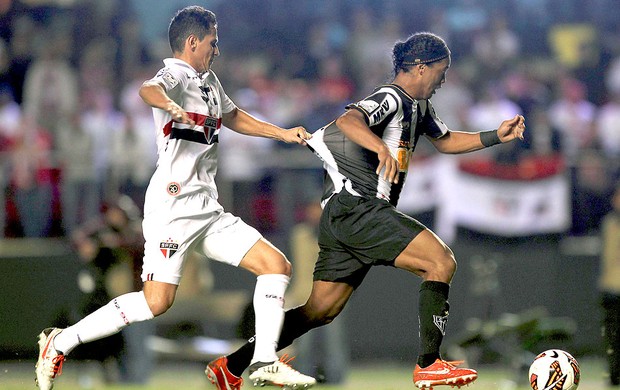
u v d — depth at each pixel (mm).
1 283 44438
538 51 65062
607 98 60125
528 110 55906
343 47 62781
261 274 22109
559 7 66875
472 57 62812
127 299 22203
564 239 46188
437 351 21781
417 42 22703
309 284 39469
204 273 42812
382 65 60594
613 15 66938
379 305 46094
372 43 62000
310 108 54531
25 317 44406
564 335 37281
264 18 64625
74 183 45750
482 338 37500
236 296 42906
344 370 40125
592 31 65938
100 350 38594
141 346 39438
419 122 22969
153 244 21859
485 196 45719
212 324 43125
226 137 48750
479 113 55250
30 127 50031
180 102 21719
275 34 64062
